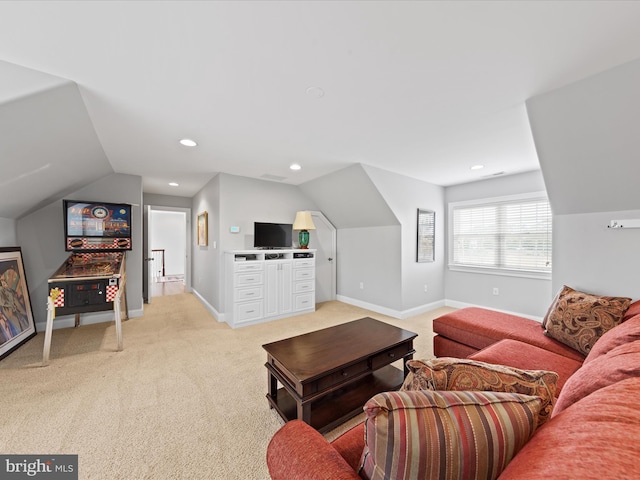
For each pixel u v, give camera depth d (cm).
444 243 466
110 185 368
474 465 57
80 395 193
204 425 165
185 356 261
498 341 202
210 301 429
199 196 513
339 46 135
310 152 292
